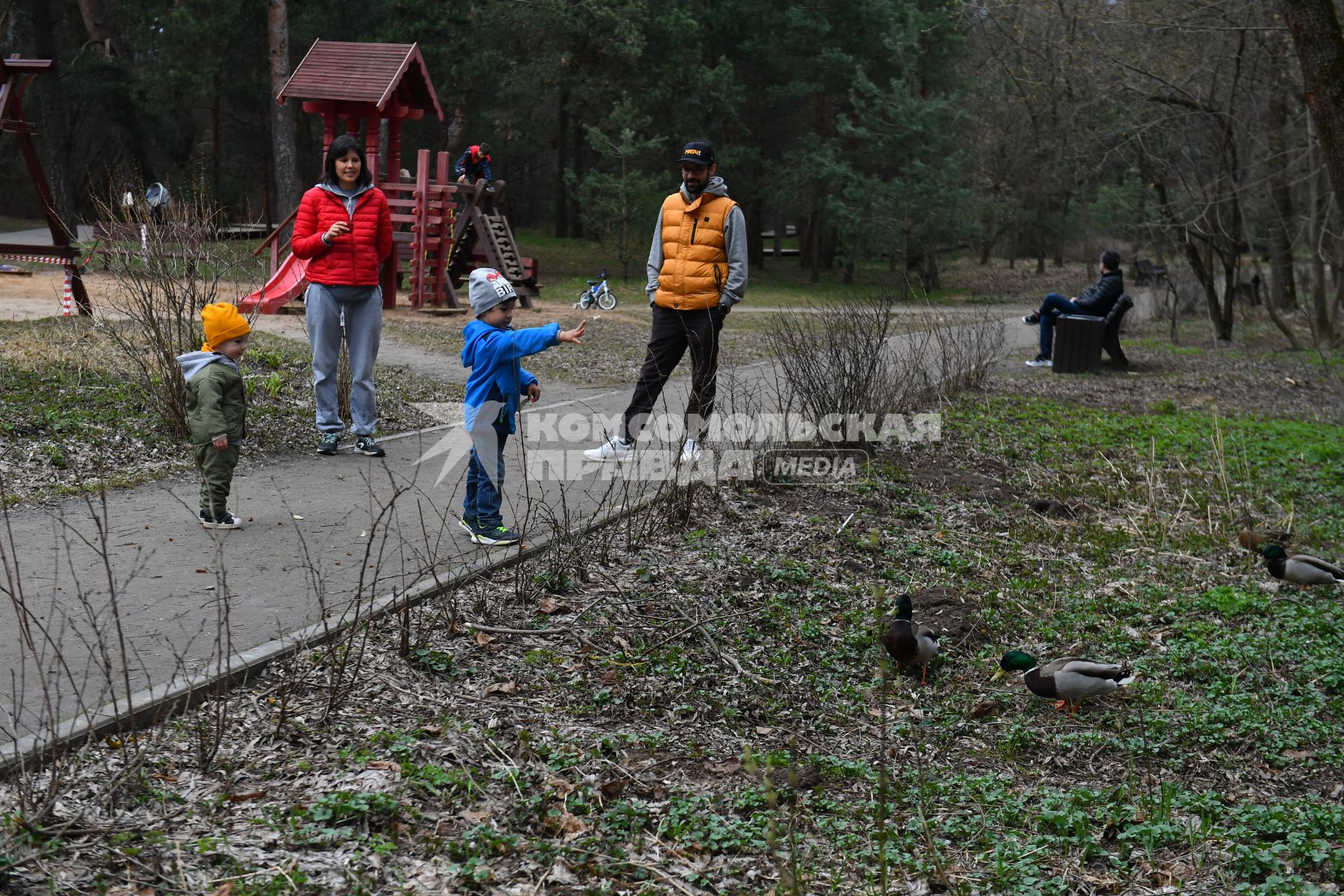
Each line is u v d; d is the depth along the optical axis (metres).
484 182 21.78
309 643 4.75
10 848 3.17
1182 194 20.48
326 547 6.10
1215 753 5.31
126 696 4.00
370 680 4.62
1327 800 4.90
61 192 30.78
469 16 31.81
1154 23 16.14
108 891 3.08
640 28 32.12
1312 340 20.62
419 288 20.03
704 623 5.79
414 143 41.31
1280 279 25.28
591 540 6.50
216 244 9.08
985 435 11.15
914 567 7.19
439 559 5.98
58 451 7.50
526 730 4.36
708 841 3.90
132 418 8.39
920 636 5.66
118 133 34.62
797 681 5.50
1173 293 22.16
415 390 11.37
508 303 6.24
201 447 6.25
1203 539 8.38
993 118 36.06
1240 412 13.91
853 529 7.58
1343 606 7.24
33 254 12.91
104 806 3.48
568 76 33.09
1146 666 6.16
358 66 19.23
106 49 33.59
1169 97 18.30
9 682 4.18
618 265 35.81
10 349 10.09
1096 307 17.31
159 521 6.41
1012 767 5.08
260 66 34.16
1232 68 18.19
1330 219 19.86
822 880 3.81
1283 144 19.27
